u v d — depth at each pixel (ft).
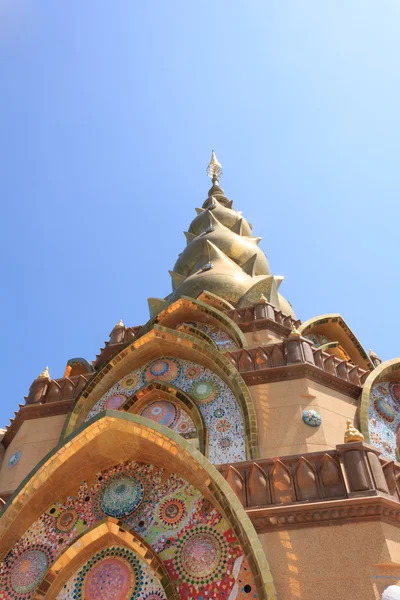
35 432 52.26
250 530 31.68
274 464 36.11
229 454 44.52
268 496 34.45
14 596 37.22
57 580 37.11
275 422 44.88
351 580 30.25
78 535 38.91
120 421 37.88
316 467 35.29
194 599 33.45
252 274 79.87
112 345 66.28
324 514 32.73
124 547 38.37
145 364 55.88
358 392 50.49
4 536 38.75
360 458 34.40
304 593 30.37
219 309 65.98
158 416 50.62
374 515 31.91
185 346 52.70
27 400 56.29
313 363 49.73
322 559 31.30
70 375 66.74
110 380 54.34
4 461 53.26
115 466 42.86
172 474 40.88
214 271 75.56
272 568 31.55
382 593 29.35
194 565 34.99
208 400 49.70
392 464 35.58
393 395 54.70
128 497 40.45
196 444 46.88
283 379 47.93
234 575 33.55
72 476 41.34
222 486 33.60
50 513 41.14
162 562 35.37
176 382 52.70
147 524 38.42
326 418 45.57
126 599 35.70
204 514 37.47
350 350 67.92
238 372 48.83
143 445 39.68
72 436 38.91
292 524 33.01
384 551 30.58
